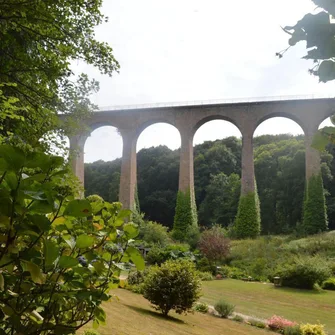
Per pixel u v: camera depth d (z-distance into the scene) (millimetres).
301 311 13406
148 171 51969
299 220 42375
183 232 31906
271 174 47344
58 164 1358
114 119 35219
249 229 30844
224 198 47281
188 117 33906
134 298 13336
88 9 8656
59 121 6922
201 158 52156
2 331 1356
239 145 54688
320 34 1076
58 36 8703
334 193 42031
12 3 7125
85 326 6598
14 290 1492
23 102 8414
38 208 1340
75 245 1719
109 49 9273
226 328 10344
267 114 32281
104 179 51000
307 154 31156
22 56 8648
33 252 1416
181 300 10867
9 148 1253
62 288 1734
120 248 2088
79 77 10148
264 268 22781
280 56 1144
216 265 24703
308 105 31453
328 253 23500
